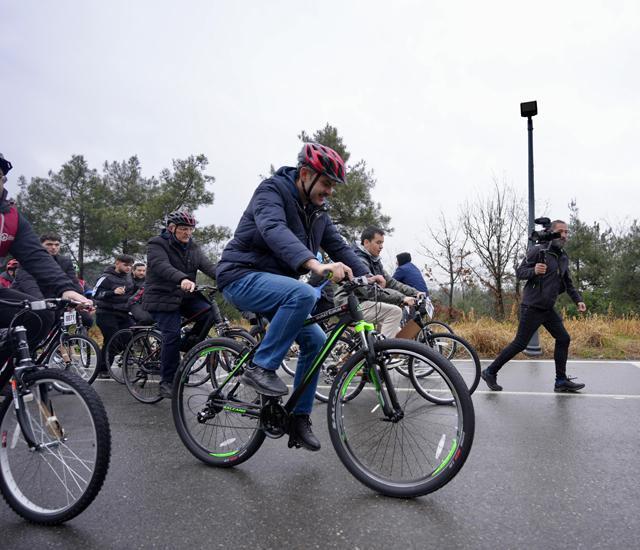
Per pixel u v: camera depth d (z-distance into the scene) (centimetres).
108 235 3192
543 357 787
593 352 799
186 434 332
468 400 249
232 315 1877
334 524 234
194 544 218
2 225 264
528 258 529
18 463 255
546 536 221
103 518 245
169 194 2620
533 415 433
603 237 2484
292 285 271
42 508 245
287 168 294
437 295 1906
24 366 253
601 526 230
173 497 268
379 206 2188
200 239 2573
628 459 320
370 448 290
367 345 272
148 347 518
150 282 488
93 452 236
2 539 228
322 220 302
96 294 659
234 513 247
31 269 274
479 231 1900
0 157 259
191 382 336
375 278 303
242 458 307
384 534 224
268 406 291
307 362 296
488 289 1902
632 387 548
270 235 263
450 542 216
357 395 323
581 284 2486
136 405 499
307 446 286
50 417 246
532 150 891
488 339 824
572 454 330
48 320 272
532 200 890
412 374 284
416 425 281
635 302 2161
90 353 611
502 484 280
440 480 251
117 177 3588
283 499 263
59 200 3441
